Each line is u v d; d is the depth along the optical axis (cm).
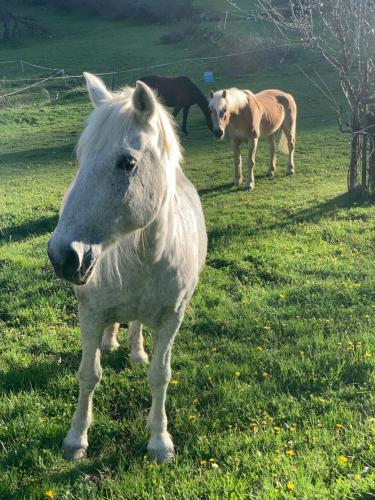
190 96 1328
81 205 185
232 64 1998
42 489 227
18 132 1432
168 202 220
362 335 348
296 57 1922
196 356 342
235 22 2505
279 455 233
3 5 3538
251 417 274
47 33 3147
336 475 221
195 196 311
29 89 1991
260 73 1856
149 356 349
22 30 3189
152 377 253
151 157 198
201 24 2661
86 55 2541
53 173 1016
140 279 229
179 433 267
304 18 718
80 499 219
